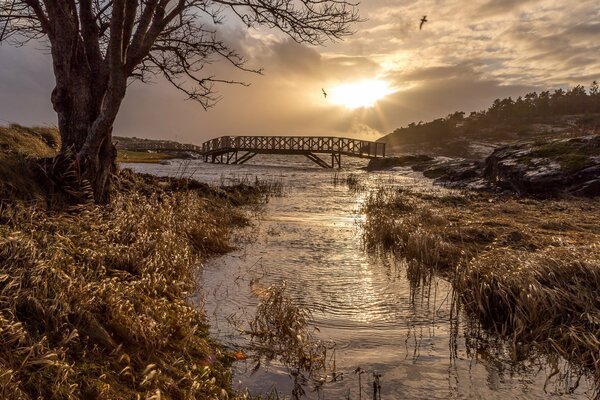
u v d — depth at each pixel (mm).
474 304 5105
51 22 7824
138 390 2873
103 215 6484
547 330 4344
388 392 3438
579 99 126062
